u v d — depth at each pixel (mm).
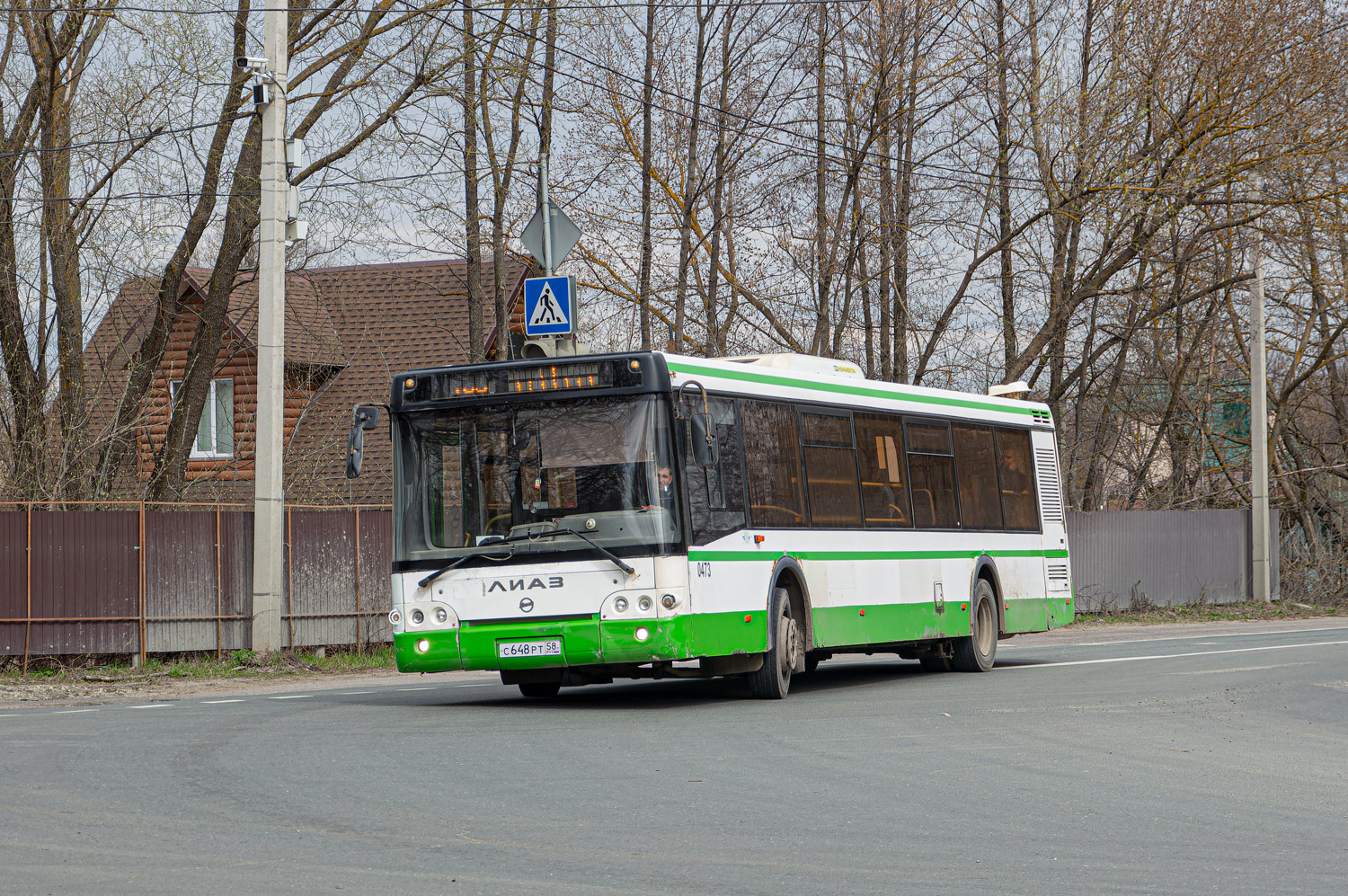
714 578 14227
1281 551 43188
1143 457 43875
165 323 26906
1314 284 38906
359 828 7980
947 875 6965
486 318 36688
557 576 13773
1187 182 32688
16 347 25266
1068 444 41156
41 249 25781
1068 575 22016
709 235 35031
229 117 25734
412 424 14352
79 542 20188
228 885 6629
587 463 13922
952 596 18781
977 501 19750
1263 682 16938
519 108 27984
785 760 10633
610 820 8273
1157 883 6848
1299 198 32750
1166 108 33125
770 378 15789
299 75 25891
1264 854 7562
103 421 26844
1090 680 17438
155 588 20578
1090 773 10273
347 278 38250
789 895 6527
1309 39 32469
